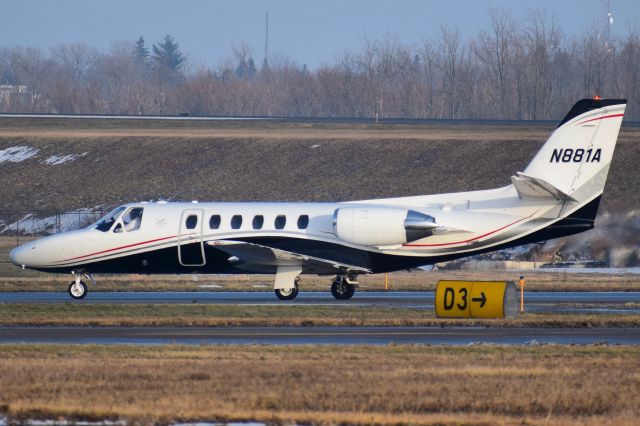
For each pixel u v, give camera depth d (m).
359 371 71.19
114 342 90.38
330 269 130.88
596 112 125.75
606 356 78.94
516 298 105.50
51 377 68.75
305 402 61.25
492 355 79.44
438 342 89.88
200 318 107.12
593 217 126.56
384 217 127.94
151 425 56.84
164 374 69.81
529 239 128.38
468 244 128.50
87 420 57.78
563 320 103.81
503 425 55.94
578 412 59.47
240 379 68.12
